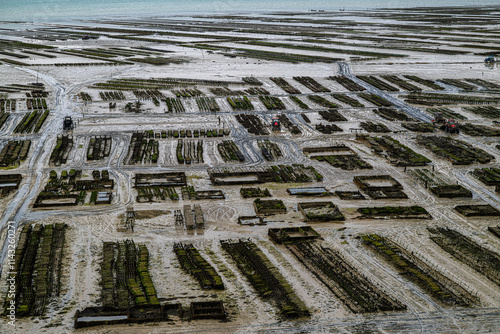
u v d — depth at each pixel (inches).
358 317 1616.6
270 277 1804.9
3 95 4670.3
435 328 1569.9
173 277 1820.9
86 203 2420.0
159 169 2903.5
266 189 2615.7
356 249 2039.9
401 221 2294.5
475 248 2046.0
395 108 4333.2
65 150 3206.2
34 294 1694.1
